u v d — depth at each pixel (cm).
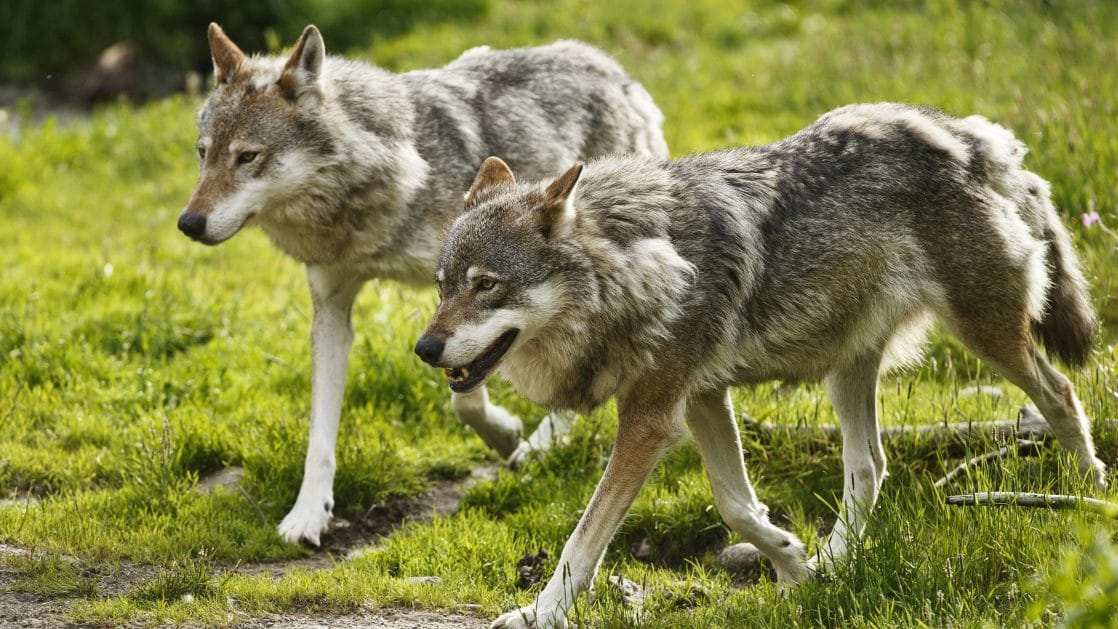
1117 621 661
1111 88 1750
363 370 1312
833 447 1077
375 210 1096
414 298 1520
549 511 1041
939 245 895
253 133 1069
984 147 920
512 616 815
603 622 820
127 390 1305
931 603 773
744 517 891
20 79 2945
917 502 922
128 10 2953
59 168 2200
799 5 2912
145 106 2717
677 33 2722
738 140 2014
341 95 1102
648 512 1018
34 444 1201
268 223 1116
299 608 881
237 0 2941
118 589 901
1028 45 2250
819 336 900
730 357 873
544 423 1173
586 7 2861
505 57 1251
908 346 964
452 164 1145
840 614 770
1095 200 1385
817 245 883
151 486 1084
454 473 1177
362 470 1118
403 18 2877
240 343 1447
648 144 1319
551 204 816
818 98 2169
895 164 899
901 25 2527
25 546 971
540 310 820
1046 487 923
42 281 1619
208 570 922
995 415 1081
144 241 1859
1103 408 1019
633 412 852
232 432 1196
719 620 816
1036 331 980
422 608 887
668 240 844
